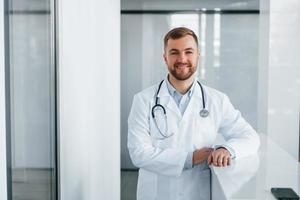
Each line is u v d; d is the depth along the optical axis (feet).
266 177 4.43
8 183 4.57
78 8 7.78
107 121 10.31
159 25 15.07
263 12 10.07
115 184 10.76
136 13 15.02
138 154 5.53
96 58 9.66
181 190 5.72
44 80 6.25
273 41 9.65
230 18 14.96
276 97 9.91
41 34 6.05
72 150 7.73
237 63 15.08
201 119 5.89
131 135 5.81
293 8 9.52
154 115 5.85
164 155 5.39
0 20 4.18
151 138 5.92
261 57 10.30
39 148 6.05
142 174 6.07
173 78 5.89
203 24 14.98
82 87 8.20
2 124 4.28
